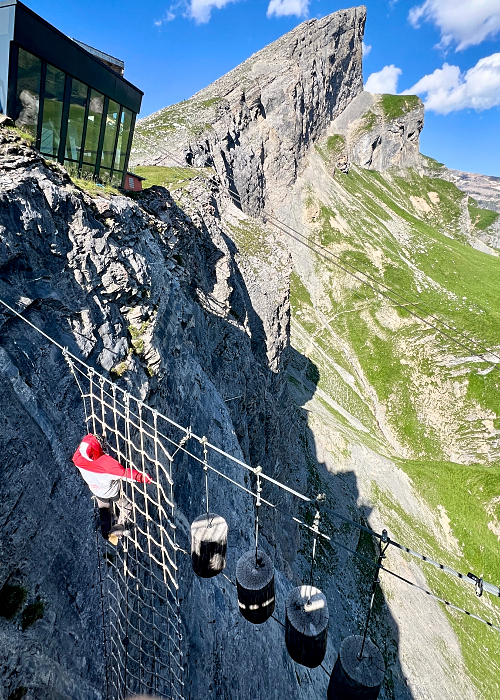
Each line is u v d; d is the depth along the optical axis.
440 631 58.09
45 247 11.93
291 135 165.25
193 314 25.45
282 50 168.12
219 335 35.06
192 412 21.11
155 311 17.20
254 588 7.47
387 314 136.75
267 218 141.50
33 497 9.32
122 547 11.71
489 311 135.12
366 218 178.38
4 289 10.36
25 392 9.90
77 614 9.59
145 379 15.29
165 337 18.39
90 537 10.74
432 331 128.25
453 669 53.78
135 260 16.05
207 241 38.47
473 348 121.00
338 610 49.81
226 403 32.53
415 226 187.88
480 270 163.62
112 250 14.68
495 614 66.88
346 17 196.50
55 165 13.98
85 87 16.97
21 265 10.98
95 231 14.03
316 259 157.75
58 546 9.68
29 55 14.45
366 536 66.94
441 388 116.69
